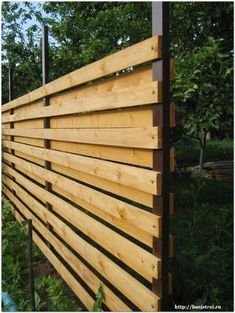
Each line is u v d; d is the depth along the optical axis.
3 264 3.48
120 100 2.11
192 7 4.34
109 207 2.35
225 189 5.76
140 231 2.02
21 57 10.55
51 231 3.72
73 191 2.98
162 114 1.77
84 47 6.68
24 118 4.62
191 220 4.10
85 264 2.95
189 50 4.70
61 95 3.20
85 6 6.94
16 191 5.52
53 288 2.82
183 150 9.85
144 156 1.95
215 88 3.65
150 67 1.85
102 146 2.45
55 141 3.48
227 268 2.85
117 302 2.30
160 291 1.84
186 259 2.84
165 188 1.79
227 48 4.43
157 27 1.78
